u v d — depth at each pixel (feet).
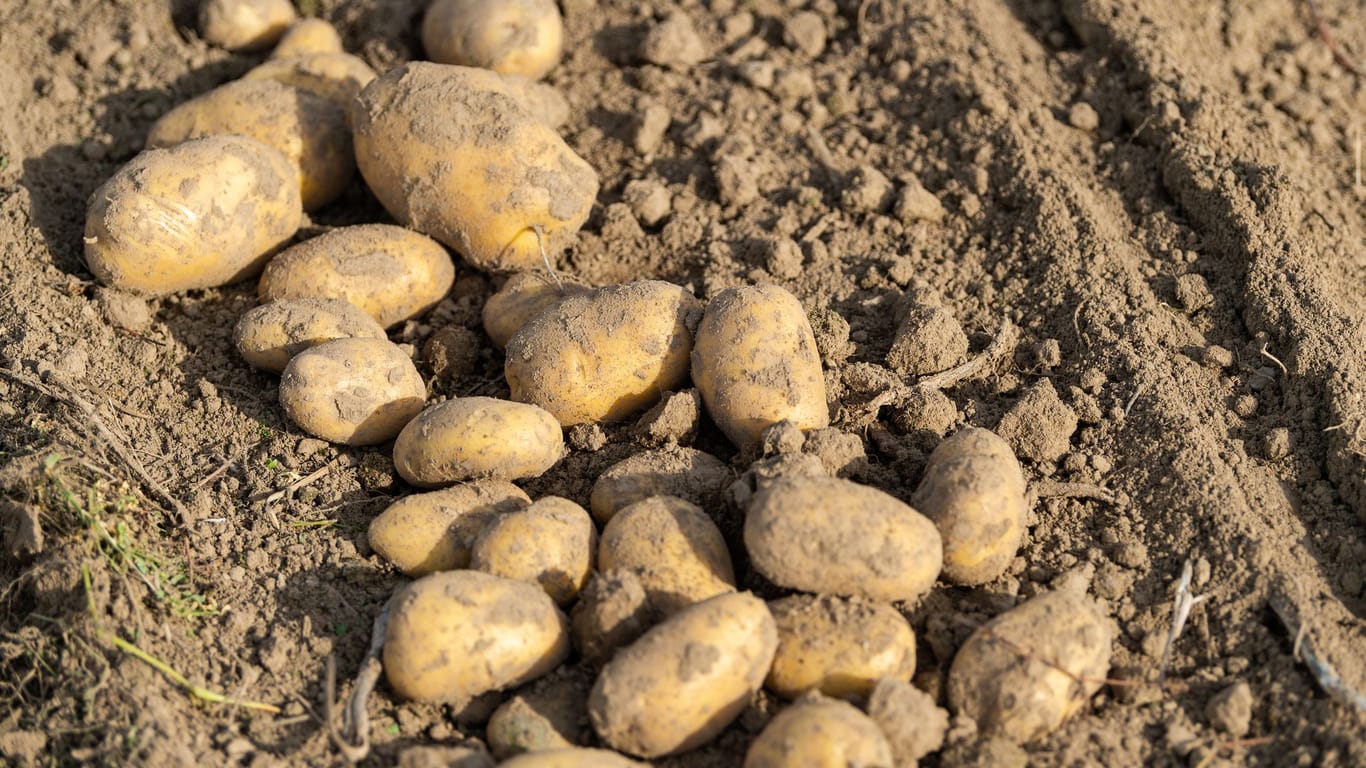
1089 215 3.88
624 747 3.10
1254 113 4.15
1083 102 4.13
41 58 4.23
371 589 3.38
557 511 3.31
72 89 4.18
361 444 3.58
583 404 3.53
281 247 3.88
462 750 3.11
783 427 3.36
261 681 3.25
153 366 3.71
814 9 4.37
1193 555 3.38
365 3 4.37
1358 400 3.53
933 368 3.66
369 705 3.21
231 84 3.98
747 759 3.05
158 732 3.13
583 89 4.26
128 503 3.40
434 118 3.74
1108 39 4.21
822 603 3.19
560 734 3.14
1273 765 3.16
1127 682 3.22
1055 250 3.84
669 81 4.25
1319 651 3.23
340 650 3.30
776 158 4.09
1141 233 3.91
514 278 3.77
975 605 3.33
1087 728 3.19
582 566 3.28
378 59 4.31
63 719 3.18
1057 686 3.14
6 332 3.65
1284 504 3.46
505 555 3.26
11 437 3.48
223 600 3.34
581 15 4.37
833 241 3.92
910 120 4.15
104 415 3.54
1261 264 3.76
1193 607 3.33
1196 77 4.15
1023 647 3.15
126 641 3.22
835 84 4.23
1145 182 3.99
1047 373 3.68
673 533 3.26
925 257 3.90
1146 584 3.37
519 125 3.75
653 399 3.57
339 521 3.48
